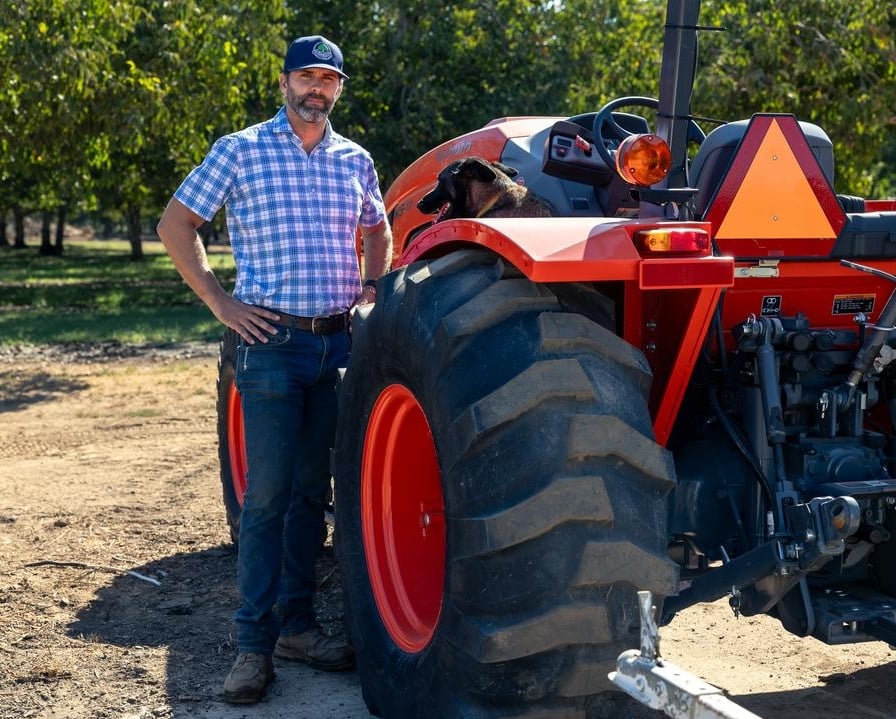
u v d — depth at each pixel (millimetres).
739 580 2848
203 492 6461
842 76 16000
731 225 3002
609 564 2498
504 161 4270
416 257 3250
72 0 12289
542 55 18188
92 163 15672
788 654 3949
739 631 4203
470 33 18328
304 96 3709
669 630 4227
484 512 2557
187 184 3691
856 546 3115
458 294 2787
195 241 3734
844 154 16578
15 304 22984
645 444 2564
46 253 55188
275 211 3711
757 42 15016
